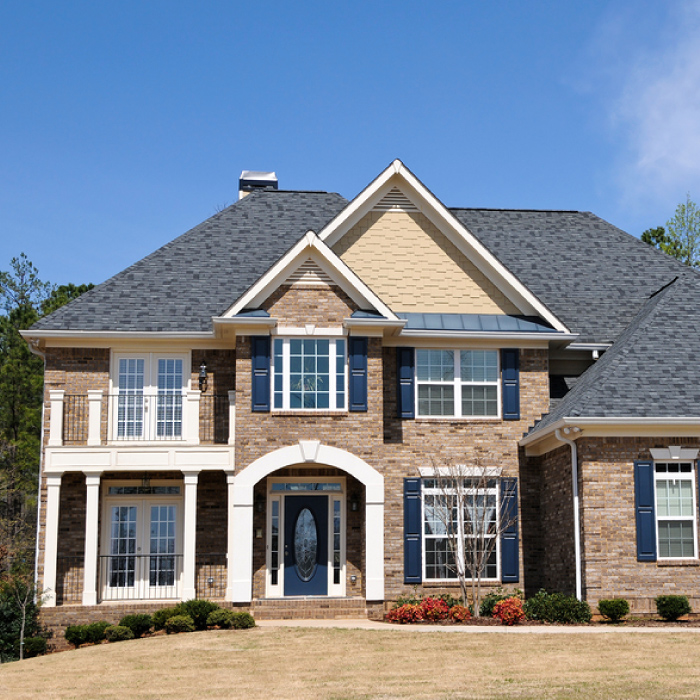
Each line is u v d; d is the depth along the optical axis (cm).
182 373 2473
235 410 2297
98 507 2303
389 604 2338
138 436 2428
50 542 2236
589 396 2156
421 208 2575
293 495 2425
